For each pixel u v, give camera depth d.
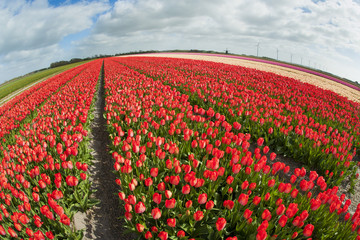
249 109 9.16
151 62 29.52
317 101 11.73
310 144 6.74
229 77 16.39
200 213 3.12
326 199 3.54
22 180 4.32
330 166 6.09
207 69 21.14
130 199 3.38
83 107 9.47
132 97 9.38
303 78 26.59
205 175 3.84
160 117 6.59
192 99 10.96
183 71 20.27
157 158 4.98
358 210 3.35
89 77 18.92
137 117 7.25
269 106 9.07
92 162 6.58
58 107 10.44
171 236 3.51
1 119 10.87
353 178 6.18
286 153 7.21
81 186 5.06
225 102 9.88
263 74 19.53
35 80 45.16
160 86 12.21
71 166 4.83
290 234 3.48
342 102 13.06
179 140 6.54
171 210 3.87
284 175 6.38
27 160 5.23
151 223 3.86
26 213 4.09
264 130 7.71
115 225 4.65
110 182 5.95
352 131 8.53
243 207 3.92
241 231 3.54
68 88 14.16
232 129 7.80
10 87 40.62
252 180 4.32
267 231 3.37
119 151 5.91
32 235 3.30
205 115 9.73
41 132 7.45
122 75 17.64
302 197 3.98
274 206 3.85
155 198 3.21
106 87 13.36
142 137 6.16
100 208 5.06
